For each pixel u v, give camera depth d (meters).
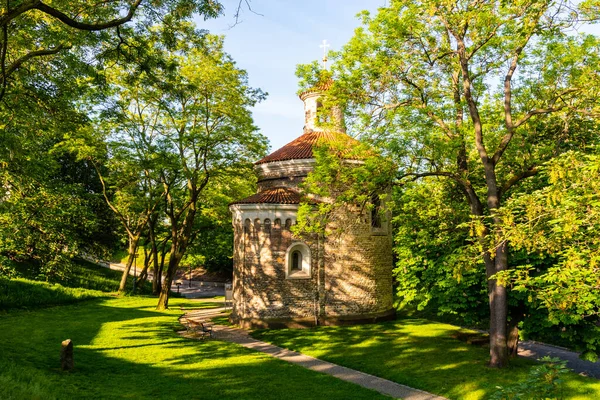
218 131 30.48
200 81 29.47
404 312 33.41
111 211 45.06
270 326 25.09
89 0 14.61
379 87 18.58
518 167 19.75
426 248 21.97
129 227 43.91
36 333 20.66
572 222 8.99
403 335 23.78
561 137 17.55
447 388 14.88
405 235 23.27
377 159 17.39
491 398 8.00
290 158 28.05
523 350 22.67
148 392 13.20
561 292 10.21
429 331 24.98
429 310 33.06
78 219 24.41
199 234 47.03
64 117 18.38
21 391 10.68
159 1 14.17
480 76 18.77
